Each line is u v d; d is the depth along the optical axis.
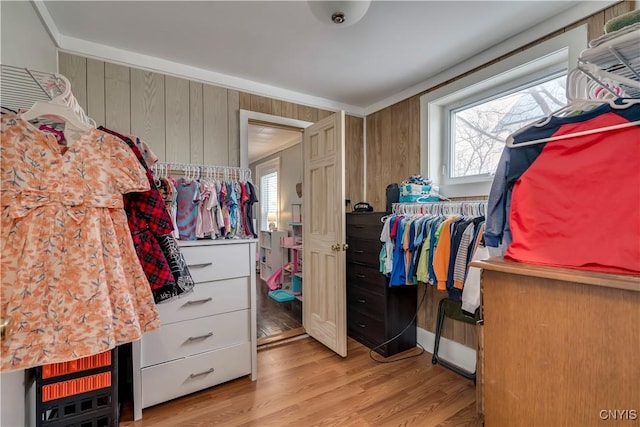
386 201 2.75
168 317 1.79
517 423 0.86
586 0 1.64
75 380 1.36
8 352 0.83
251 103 2.66
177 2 1.61
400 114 2.87
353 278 2.83
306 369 2.23
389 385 2.01
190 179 2.09
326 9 1.42
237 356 2.02
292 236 4.53
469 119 2.42
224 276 1.97
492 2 1.63
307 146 2.88
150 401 1.72
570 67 1.71
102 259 0.98
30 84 1.12
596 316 0.72
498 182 1.10
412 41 2.01
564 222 0.89
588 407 0.73
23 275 0.87
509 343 0.89
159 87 2.27
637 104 0.78
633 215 0.77
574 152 0.90
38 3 1.54
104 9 1.66
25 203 0.89
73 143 0.99
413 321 2.62
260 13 1.71
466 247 1.82
